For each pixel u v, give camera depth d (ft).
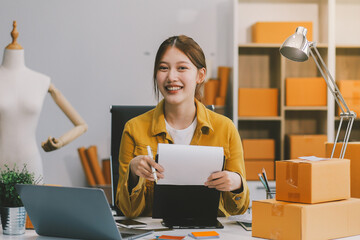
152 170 5.28
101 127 14.65
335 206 4.85
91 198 4.42
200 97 6.61
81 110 14.60
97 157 14.56
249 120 14.40
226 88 13.83
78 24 14.53
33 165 11.14
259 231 4.91
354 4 14.40
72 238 4.82
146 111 7.29
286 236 4.71
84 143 14.60
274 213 4.80
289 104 13.55
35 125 11.38
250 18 14.43
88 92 14.61
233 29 13.50
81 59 14.57
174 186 5.43
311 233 4.66
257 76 14.42
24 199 4.78
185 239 4.82
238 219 5.58
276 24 13.60
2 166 11.00
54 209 4.68
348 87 13.43
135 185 5.79
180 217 5.61
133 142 6.47
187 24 14.60
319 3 14.38
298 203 4.79
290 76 14.37
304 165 4.78
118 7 14.60
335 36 14.39
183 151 5.12
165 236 4.86
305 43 6.14
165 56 5.98
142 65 14.67
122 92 14.69
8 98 11.04
